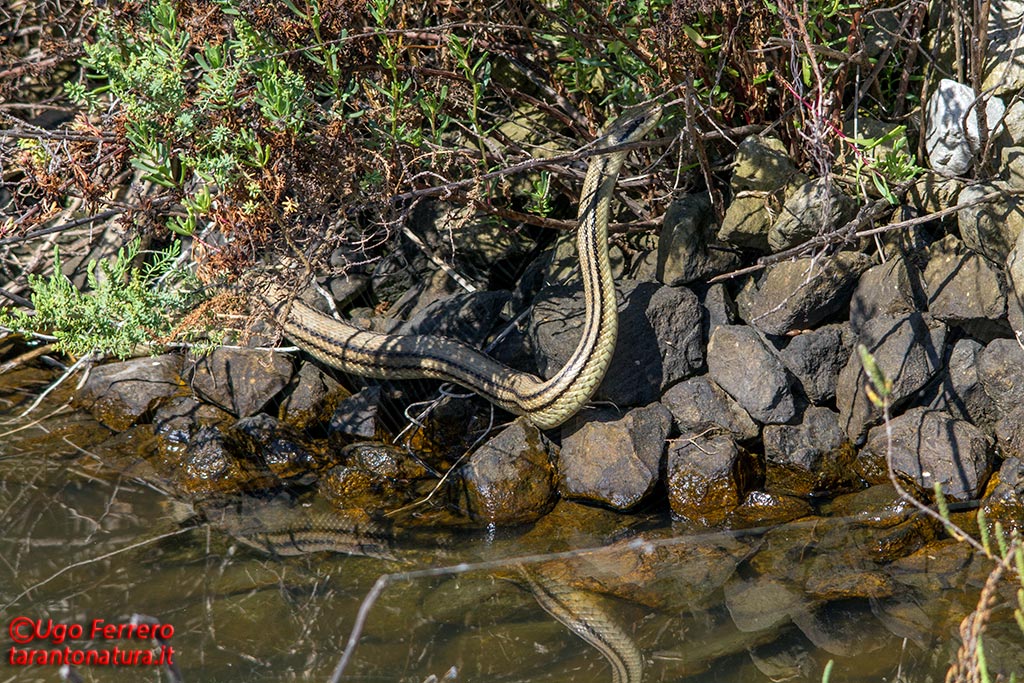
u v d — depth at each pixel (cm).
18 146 845
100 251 983
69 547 700
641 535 710
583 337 775
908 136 823
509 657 584
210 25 760
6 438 848
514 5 809
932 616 600
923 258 779
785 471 759
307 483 794
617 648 589
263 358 886
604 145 792
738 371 780
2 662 578
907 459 724
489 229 921
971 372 740
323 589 655
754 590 639
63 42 926
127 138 720
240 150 729
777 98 848
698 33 792
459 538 719
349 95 747
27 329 886
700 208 831
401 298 944
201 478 790
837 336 782
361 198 766
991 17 793
